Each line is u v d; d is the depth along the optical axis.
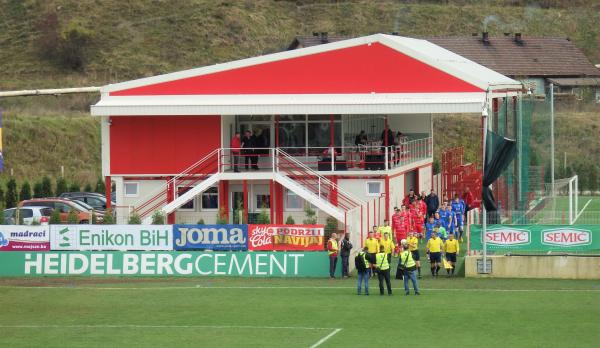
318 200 74.56
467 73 79.56
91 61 163.88
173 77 80.62
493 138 61.03
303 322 48.41
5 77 160.12
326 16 178.75
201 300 55.06
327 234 64.75
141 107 78.00
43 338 46.00
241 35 172.62
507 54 143.25
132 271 64.31
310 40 141.38
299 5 183.38
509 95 84.38
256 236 63.69
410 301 53.28
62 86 155.25
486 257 61.00
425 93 79.81
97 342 44.94
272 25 177.00
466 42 144.62
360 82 80.38
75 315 51.56
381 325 47.31
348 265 63.25
